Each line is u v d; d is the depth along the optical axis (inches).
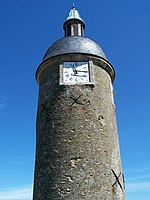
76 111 482.9
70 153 451.5
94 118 482.0
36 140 513.7
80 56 525.0
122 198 467.5
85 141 460.1
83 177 434.3
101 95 510.6
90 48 544.4
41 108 522.9
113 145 490.6
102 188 433.4
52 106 499.5
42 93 534.9
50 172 448.5
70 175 436.1
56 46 559.2
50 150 465.7
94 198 422.0
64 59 525.3
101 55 546.6
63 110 486.6
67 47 538.6
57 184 434.3
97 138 468.1
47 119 496.4
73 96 494.3
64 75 512.1
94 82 510.6
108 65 549.3
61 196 424.2
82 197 420.5
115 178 462.3
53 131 477.7
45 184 445.4
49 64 536.7
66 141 461.4
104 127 486.3
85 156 449.4
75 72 514.6
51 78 526.0
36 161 488.7
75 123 473.4
